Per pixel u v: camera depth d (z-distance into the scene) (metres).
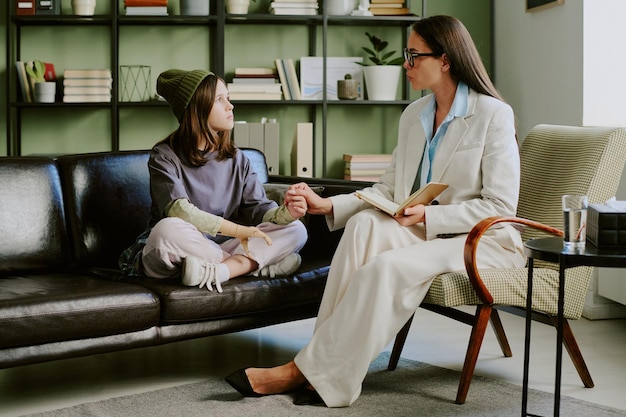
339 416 2.48
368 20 4.79
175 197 2.86
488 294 2.55
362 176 4.77
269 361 3.15
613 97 3.90
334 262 2.72
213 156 3.07
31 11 4.63
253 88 4.73
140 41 4.90
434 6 4.99
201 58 4.93
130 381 2.90
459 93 2.82
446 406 2.57
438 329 3.60
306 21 4.88
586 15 3.86
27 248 3.01
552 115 4.19
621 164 2.80
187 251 2.77
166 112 4.94
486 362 3.09
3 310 2.38
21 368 3.08
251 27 4.96
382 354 3.18
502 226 2.73
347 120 5.07
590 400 2.67
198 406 2.57
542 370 2.99
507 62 4.70
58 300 2.47
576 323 3.73
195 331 2.75
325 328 2.59
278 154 4.82
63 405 2.65
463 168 2.77
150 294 2.65
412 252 2.59
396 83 4.84
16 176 3.05
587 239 2.35
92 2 4.67
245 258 2.86
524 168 3.02
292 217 2.91
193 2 4.66
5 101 4.86
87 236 3.13
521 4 4.50
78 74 4.63
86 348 2.55
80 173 3.18
